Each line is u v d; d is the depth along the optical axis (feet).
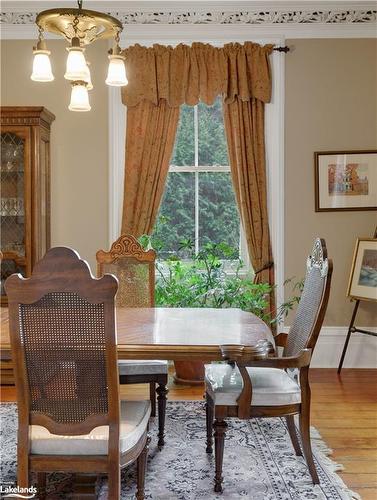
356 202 17.88
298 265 18.01
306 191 17.97
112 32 10.66
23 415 7.65
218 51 17.75
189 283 16.48
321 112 17.88
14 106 16.83
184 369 16.12
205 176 18.83
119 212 18.20
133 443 8.04
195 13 17.70
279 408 9.64
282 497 9.40
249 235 17.89
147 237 16.84
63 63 17.90
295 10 17.65
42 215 17.06
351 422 13.02
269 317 17.76
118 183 18.15
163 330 9.95
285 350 11.23
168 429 12.57
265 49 17.69
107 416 7.61
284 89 17.84
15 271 16.60
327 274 9.73
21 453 7.68
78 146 18.02
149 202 17.97
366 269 17.03
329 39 17.80
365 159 17.83
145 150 17.94
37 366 7.59
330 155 17.84
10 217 16.60
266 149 18.08
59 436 7.73
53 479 10.25
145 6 17.53
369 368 17.94
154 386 13.07
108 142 17.98
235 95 17.80
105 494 9.61
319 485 9.83
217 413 9.57
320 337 18.03
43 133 17.06
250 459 10.98
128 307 13.64
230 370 10.66
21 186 16.55
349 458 11.03
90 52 17.89
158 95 17.81
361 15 17.66
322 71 17.81
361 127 17.89
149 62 17.78
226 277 18.04
